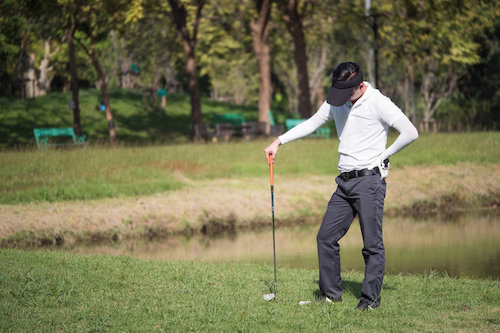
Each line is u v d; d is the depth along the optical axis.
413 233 11.88
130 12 23.84
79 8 25.14
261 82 31.80
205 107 51.91
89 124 38.31
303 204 14.54
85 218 12.14
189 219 12.96
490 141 22.25
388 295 5.91
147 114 44.41
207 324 4.81
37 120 37.06
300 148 22.16
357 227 12.98
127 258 7.68
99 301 5.41
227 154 20.55
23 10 25.31
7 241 10.97
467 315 5.12
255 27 30.81
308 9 30.31
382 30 29.30
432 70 34.00
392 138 22.28
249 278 6.64
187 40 29.81
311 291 6.04
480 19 28.72
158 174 16.67
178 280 6.39
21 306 5.21
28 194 13.64
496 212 14.52
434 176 16.70
